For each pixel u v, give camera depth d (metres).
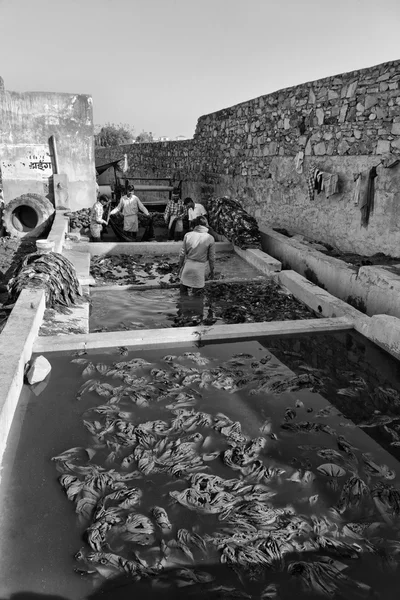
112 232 14.72
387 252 8.44
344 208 9.60
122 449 3.87
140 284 8.77
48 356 5.42
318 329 6.36
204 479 3.50
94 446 3.89
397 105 7.88
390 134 8.12
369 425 4.33
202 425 4.21
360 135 8.91
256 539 3.00
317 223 10.61
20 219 13.27
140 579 2.71
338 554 2.91
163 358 5.54
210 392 4.81
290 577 2.75
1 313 6.50
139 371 5.16
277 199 12.49
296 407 4.61
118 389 4.72
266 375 5.20
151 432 4.07
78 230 13.02
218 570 2.79
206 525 3.12
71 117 13.80
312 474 3.63
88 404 4.49
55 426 4.13
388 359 5.69
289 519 3.18
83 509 3.21
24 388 4.73
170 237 13.76
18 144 13.61
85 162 14.27
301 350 5.92
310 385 5.02
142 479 3.53
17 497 3.32
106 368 5.16
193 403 4.59
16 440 3.93
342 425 4.33
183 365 5.36
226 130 15.72
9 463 3.66
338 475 3.63
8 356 4.64
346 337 6.29
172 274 9.58
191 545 2.94
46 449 3.84
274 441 4.05
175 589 2.66
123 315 7.29
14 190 13.91
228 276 9.53
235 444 3.95
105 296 8.22
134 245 11.31
